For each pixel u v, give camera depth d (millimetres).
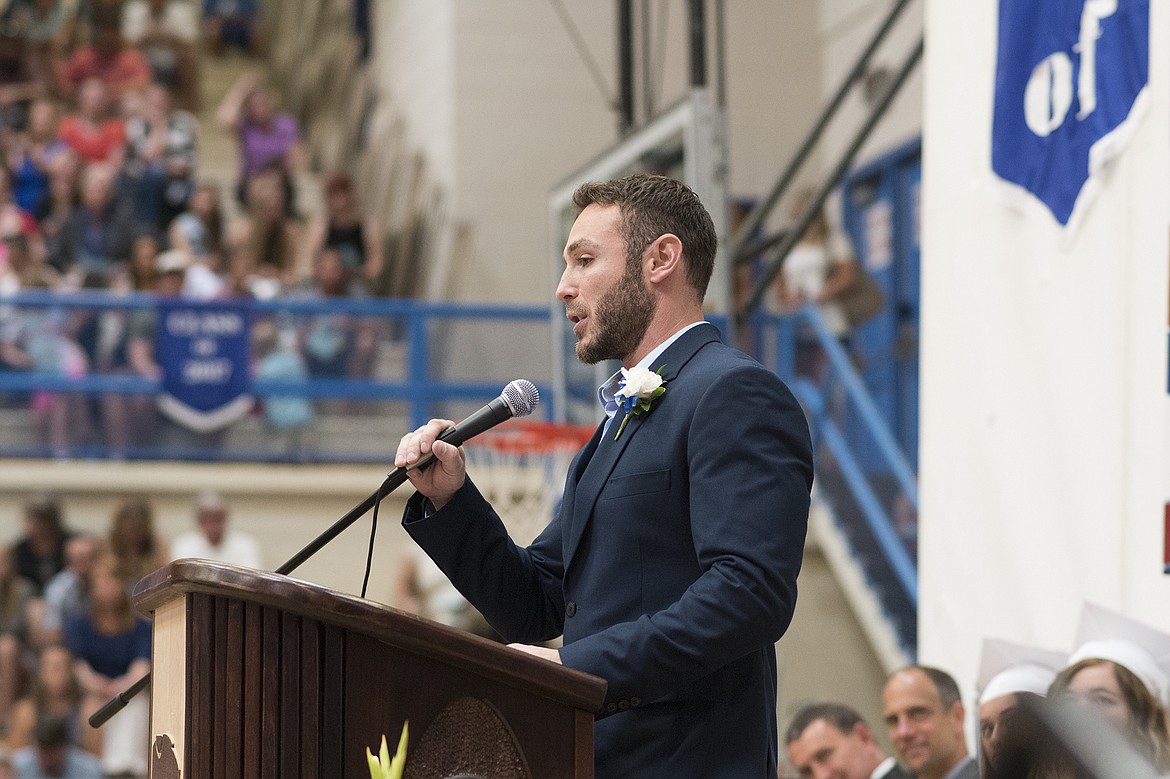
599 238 4855
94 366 18797
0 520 18375
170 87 29469
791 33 22469
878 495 15859
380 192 25141
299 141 29031
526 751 3883
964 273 7879
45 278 19797
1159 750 6051
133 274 20219
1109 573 6633
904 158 20047
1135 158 6469
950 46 8086
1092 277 6777
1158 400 6332
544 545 5172
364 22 27984
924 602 8281
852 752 8430
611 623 4484
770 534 4250
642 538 4500
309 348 19188
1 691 16359
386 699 3762
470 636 3787
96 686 16344
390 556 18797
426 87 23250
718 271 12203
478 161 21969
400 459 4785
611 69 22250
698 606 4152
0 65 27219
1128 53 6492
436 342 19344
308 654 3730
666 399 4609
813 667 16578
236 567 3777
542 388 19359
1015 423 7391
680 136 12750
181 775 3926
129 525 16953
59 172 21766
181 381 18891
